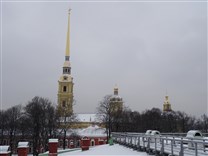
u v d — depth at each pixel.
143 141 33.59
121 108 106.69
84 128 143.62
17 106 119.31
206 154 20.39
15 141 108.31
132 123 113.75
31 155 92.19
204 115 152.12
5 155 24.50
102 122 103.12
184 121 146.12
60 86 153.62
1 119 115.25
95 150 42.28
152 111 144.25
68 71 157.38
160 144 28.88
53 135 95.69
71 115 104.00
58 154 39.56
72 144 107.75
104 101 102.75
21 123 108.25
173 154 22.81
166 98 183.75
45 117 96.81
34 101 103.88
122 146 45.62
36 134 93.81
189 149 23.33
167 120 141.12
